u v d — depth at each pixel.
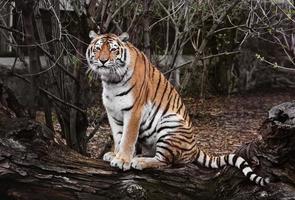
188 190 7.33
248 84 22.39
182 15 12.85
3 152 7.11
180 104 7.83
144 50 9.84
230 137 15.05
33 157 7.21
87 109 10.08
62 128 10.02
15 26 11.34
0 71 15.45
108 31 9.62
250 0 12.49
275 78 22.52
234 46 20.70
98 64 7.30
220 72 21.73
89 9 8.89
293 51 15.62
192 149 7.70
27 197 7.32
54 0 9.41
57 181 7.24
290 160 7.03
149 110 7.59
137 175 7.28
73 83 9.62
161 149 7.55
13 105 7.98
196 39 17.36
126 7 10.52
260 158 7.11
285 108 7.11
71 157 7.42
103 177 7.29
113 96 7.45
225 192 7.23
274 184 6.95
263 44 21.66
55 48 9.57
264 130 7.14
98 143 13.44
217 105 19.45
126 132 7.41
